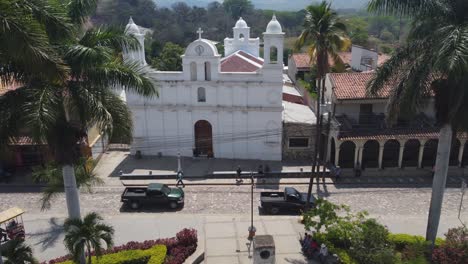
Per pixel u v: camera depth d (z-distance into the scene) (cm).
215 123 4116
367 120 3997
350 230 2261
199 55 3919
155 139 4231
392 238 2523
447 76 1895
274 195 3244
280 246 2581
